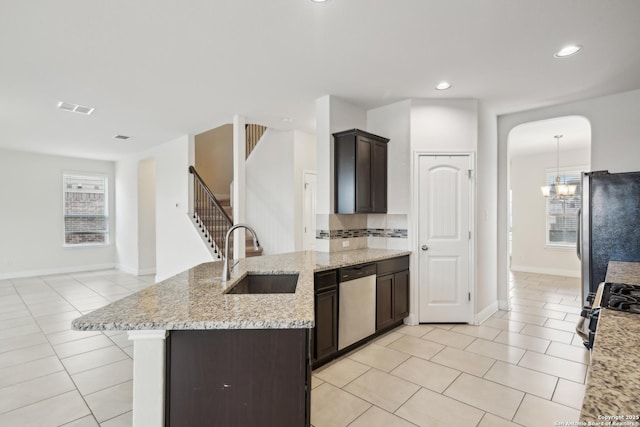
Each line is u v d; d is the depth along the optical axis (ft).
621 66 10.00
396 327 12.82
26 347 11.18
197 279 7.77
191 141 18.54
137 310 5.22
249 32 8.12
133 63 9.75
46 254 23.98
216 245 17.38
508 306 15.05
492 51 9.08
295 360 4.88
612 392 2.42
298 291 6.58
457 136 12.92
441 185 13.00
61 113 14.42
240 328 4.72
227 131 26.16
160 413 4.73
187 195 18.60
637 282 6.55
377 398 8.01
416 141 12.89
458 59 9.55
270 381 4.88
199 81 11.09
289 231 17.80
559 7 7.10
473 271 12.96
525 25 7.79
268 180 19.02
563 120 14.92
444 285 13.10
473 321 13.01
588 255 10.59
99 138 19.27
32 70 10.14
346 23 7.74
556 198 23.76
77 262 25.29
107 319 4.78
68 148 22.02
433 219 13.05
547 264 24.12
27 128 16.98
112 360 10.22
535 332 12.23
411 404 7.75
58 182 24.48
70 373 9.39
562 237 23.57
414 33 8.16
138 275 23.56
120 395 8.28
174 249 19.81
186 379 4.83
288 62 9.73
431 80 11.05
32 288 19.74
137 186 23.66
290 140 17.76
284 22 7.70
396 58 9.46
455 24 7.77
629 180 10.04
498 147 15.28
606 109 12.54
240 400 4.86
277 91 12.01
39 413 7.54
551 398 7.95
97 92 12.02
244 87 11.63
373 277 11.39
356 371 9.36
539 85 11.48
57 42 8.51
